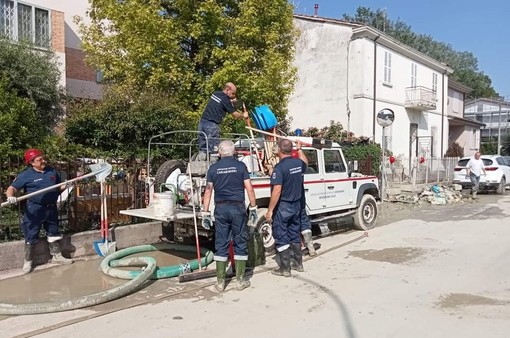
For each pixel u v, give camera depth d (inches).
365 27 808.9
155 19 455.5
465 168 736.3
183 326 183.2
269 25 523.2
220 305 208.2
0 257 259.0
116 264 265.6
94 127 377.4
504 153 1982.0
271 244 309.9
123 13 473.4
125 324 185.6
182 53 492.4
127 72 481.7
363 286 235.1
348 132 784.3
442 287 231.9
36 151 258.5
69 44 690.2
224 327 181.6
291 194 257.6
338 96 855.7
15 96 374.6
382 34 846.5
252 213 241.0
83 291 228.8
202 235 299.1
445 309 199.5
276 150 323.9
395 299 213.5
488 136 2170.3
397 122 943.0
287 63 557.0
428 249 322.3
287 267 255.6
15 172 281.7
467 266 273.9
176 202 288.5
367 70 834.8
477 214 507.5
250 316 193.6
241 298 218.1
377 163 692.1
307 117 895.1
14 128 333.4
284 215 256.2
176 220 271.3
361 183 396.8
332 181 362.3
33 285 238.4
